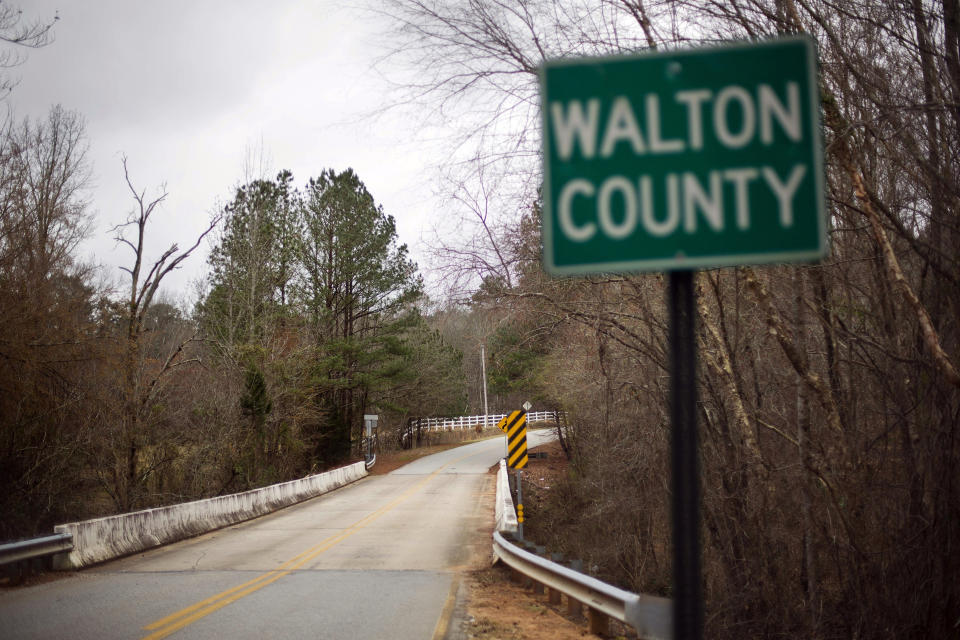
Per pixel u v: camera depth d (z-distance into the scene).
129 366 22.05
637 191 2.18
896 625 8.45
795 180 2.13
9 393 17.72
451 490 29.08
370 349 45.03
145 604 9.21
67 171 21.81
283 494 24.52
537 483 32.53
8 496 17.86
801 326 9.52
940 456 8.11
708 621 10.84
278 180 40.38
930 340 6.97
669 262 2.15
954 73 7.84
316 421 36.31
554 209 2.21
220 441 26.17
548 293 11.73
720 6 8.76
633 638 8.34
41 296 18.69
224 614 8.60
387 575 11.52
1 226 18.47
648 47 9.61
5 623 8.13
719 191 2.15
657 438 14.49
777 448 11.87
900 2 8.16
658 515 15.23
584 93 2.23
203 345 34.28
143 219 23.72
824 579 10.84
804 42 2.16
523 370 35.84
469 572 11.80
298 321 36.31
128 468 21.73
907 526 8.59
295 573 11.73
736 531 10.80
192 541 16.12
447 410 59.78
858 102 8.51
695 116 2.18
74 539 12.15
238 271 35.03
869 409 9.56
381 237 43.69
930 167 7.72
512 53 9.52
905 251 8.55
